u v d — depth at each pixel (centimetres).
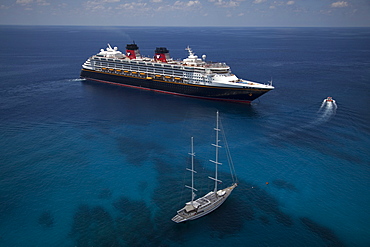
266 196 7038
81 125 11394
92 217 6400
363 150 9019
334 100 14200
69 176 7906
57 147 9512
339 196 6975
